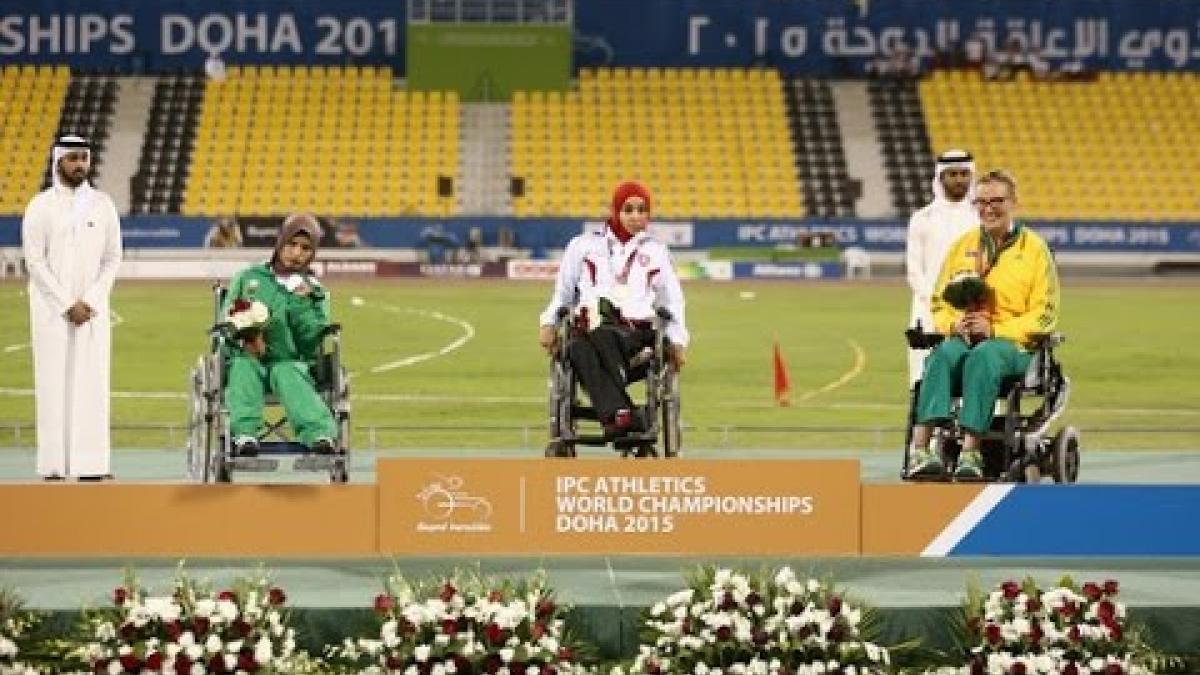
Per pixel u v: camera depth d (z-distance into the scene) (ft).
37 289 74.13
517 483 57.21
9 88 255.09
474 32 258.57
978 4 264.52
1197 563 59.67
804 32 265.13
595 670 50.52
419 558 59.26
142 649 48.57
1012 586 51.26
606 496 57.21
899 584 55.62
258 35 262.26
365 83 260.62
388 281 220.64
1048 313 65.57
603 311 68.33
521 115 258.57
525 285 216.13
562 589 54.24
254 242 229.45
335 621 51.47
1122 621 51.01
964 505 57.77
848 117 260.62
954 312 66.95
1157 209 251.19
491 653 49.44
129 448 90.27
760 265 232.32
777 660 49.65
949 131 258.78
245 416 64.08
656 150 255.70
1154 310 184.24
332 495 57.47
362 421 105.60
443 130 256.32
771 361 140.67
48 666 49.37
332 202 246.47
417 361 137.69
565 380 68.33
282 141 253.03
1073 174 254.27
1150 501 58.13
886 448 94.73
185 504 57.31
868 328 165.58
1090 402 118.11
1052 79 264.11
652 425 67.82
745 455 85.51
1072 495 57.98
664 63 265.95
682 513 57.21
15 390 119.85
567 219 232.94
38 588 54.75
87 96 255.50
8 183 243.60
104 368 74.79
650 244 70.49
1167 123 260.83
